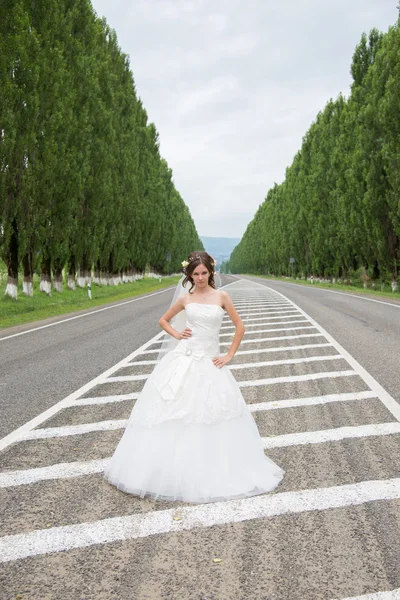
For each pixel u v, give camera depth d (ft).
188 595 8.89
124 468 13.47
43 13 78.64
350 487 13.23
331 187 149.79
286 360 31.30
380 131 104.12
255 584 9.17
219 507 12.37
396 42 95.09
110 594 8.95
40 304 75.66
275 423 18.88
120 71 139.03
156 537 10.93
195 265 14.76
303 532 11.02
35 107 71.56
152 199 175.22
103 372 28.55
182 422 13.34
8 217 71.61
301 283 177.17
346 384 24.66
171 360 14.38
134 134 149.59
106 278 140.97
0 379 27.55
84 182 98.63
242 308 69.87
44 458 15.72
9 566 9.90
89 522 11.63
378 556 10.00
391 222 103.09
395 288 107.76
